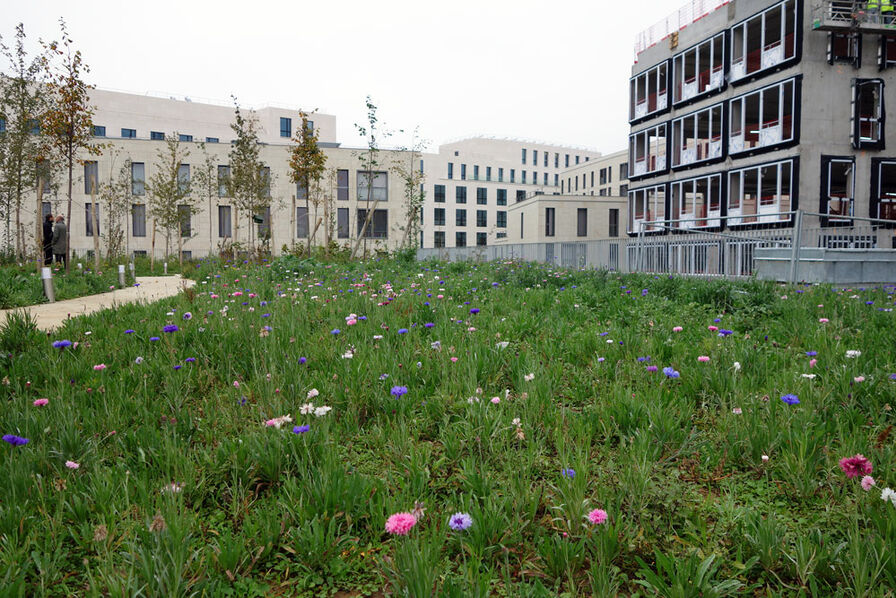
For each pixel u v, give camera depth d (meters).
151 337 4.73
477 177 89.06
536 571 1.83
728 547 1.95
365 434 3.00
